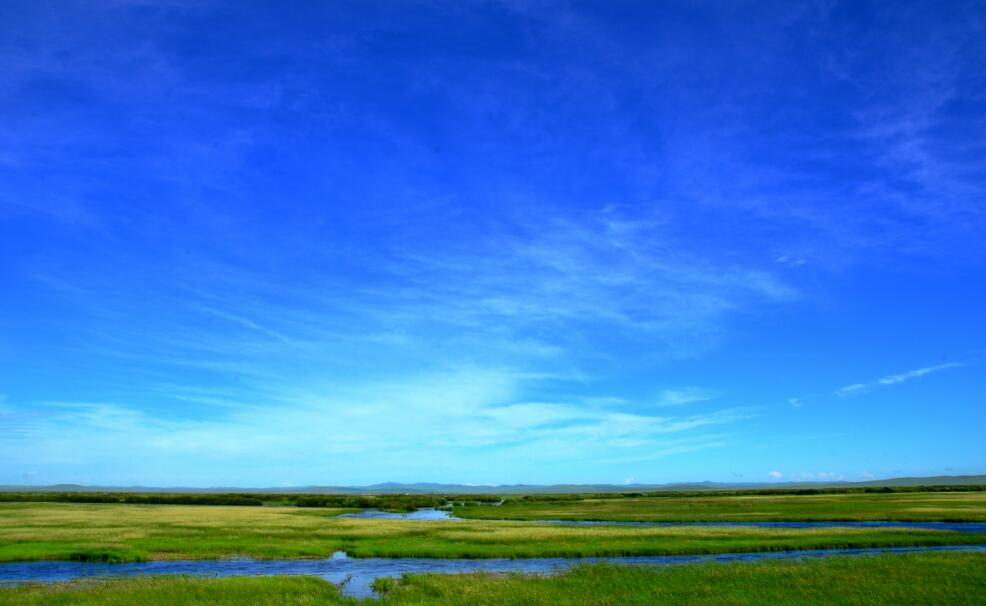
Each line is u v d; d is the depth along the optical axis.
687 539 55.16
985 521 74.75
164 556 47.00
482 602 30.08
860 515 81.88
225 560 46.28
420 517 96.06
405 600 30.62
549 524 75.06
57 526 66.62
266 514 95.31
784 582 34.38
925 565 39.69
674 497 179.88
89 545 50.62
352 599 30.91
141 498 159.62
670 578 36.09
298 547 51.03
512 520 85.50
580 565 43.03
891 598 30.38
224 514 92.31
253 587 33.22
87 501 149.50
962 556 43.53
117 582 35.06
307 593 32.19
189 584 33.91
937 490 195.12
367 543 54.03
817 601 29.88
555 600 30.36
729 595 31.27
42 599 30.02
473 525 71.50
